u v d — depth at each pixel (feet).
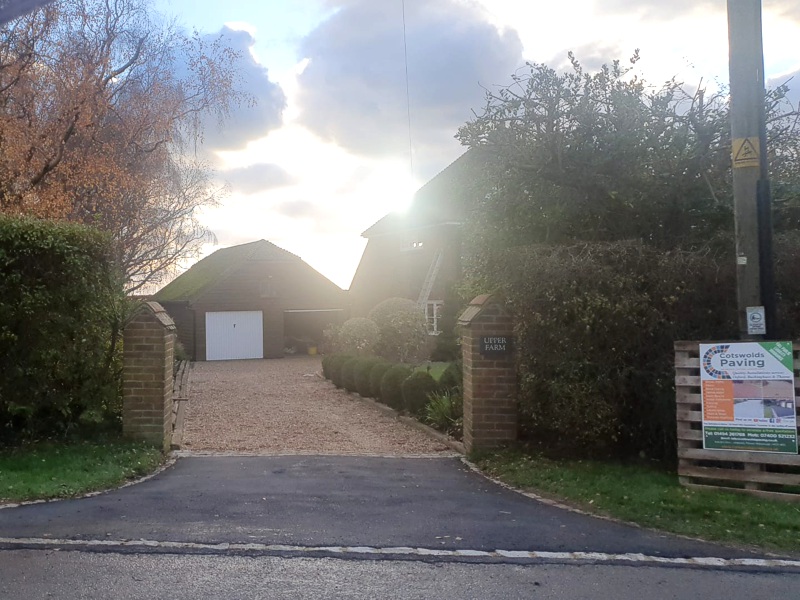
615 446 30.22
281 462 30.22
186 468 28.76
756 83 25.43
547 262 28.09
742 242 25.41
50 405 30.48
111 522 20.10
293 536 19.25
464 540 19.21
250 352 117.91
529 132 31.55
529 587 15.97
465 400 33.17
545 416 29.76
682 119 30.99
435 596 15.38
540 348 28.86
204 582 15.88
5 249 28.60
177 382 65.21
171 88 64.90
